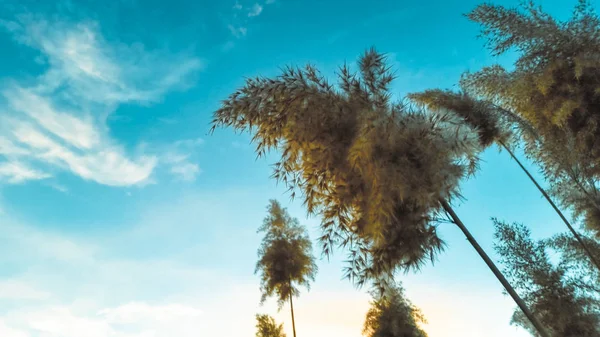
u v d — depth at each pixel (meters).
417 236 3.71
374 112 3.76
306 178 4.20
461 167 3.65
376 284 4.10
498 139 6.78
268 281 12.20
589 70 5.88
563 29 6.22
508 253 7.31
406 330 12.98
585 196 7.68
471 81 7.76
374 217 3.55
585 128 6.03
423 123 3.71
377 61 4.07
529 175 7.59
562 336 6.75
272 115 4.13
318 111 3.98
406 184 3.42
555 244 8.05
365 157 3.59
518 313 8.38
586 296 6.94
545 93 6.07
